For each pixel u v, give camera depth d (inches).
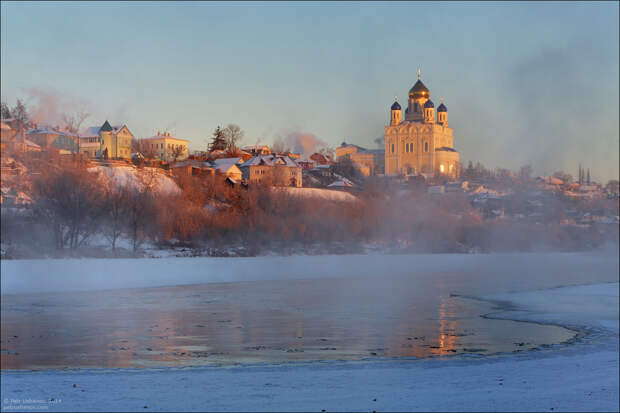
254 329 1445.6
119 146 5152.6
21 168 3235.7
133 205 3430.1
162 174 4234.7
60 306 1908.2
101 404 636.7
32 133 3661.4
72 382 742.5
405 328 1461.6
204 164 5064.0
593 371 836.0
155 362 1064.8
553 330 1417.3
